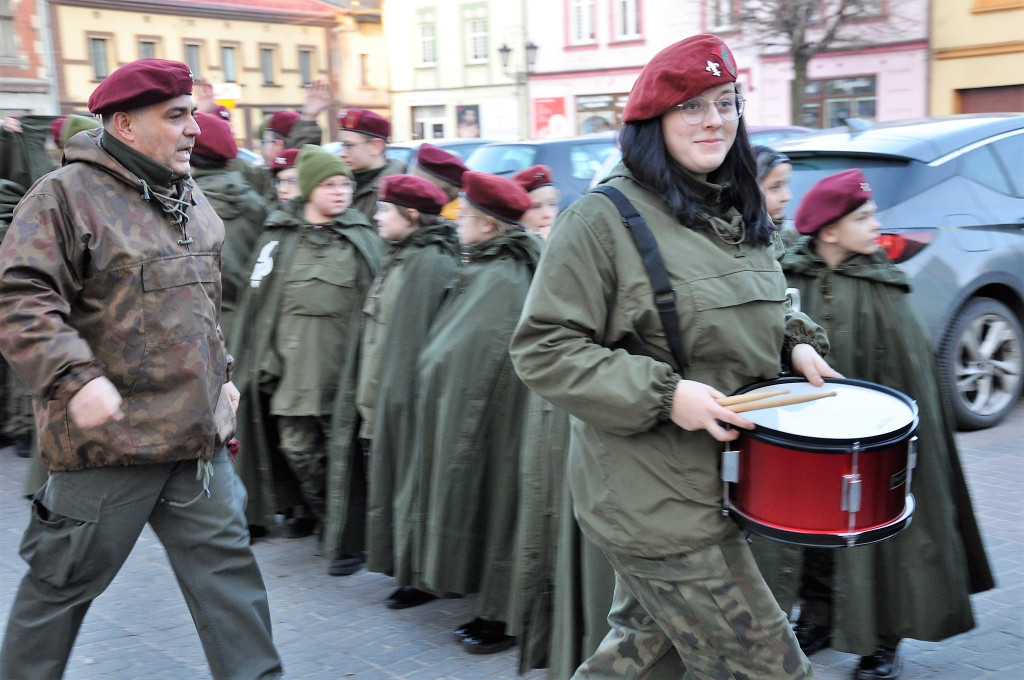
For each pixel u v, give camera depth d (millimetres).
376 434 4125
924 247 6184
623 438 2301
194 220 2928
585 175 10141
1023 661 3539
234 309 5211
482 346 3695
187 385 2840
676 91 2238
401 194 4180
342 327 4633
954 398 6340
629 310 2258
